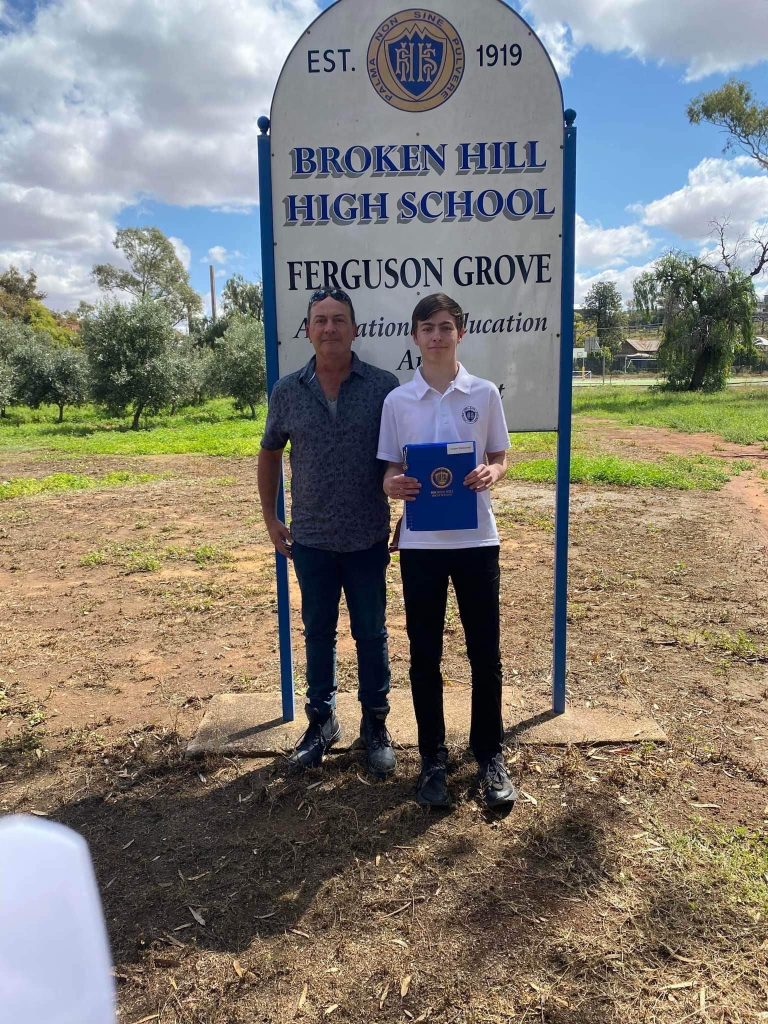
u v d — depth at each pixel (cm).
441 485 258
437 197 312
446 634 477
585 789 289
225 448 1753
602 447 1591
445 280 318
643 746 319
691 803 279
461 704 367
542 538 748
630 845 254
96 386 2781
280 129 307
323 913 227
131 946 217
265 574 648
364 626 300
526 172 311
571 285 318
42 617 539
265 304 319
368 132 308
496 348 323
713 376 3681
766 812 273
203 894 237
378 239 315
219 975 205
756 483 1077
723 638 452
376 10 298
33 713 377
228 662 443
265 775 307
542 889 234
